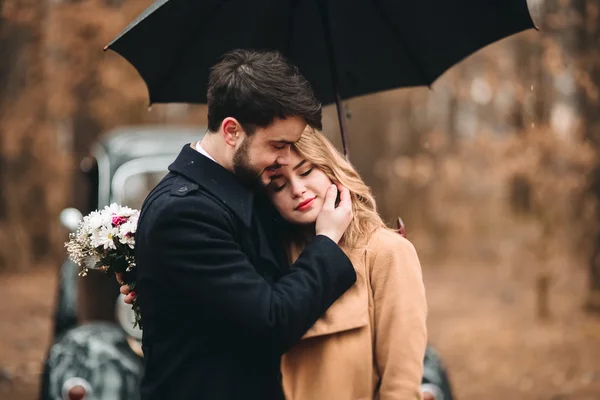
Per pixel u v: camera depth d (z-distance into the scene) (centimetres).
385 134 1653
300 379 232
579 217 965
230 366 222
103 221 241
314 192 242
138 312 246
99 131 1122
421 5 287
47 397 399
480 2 277
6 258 1393
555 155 893
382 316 235
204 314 219
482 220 1780
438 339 881
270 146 221
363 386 233
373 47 305
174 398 224
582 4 806
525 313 980
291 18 294
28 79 1278
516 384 675
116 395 400
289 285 222
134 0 1060
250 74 216
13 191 1412
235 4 275
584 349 767
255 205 247
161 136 529
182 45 271
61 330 496
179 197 222
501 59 880
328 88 316
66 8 1060
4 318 965
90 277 495
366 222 247
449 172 1272
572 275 1191
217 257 218
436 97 1522
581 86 818
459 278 1434
